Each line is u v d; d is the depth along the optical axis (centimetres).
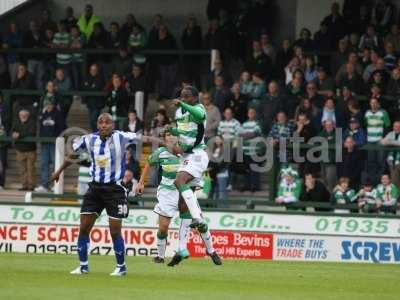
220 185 5275
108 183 3127
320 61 6006
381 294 2973
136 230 4581
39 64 6406
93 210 3172
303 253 4578
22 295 2636
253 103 5597
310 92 5409
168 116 5922
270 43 6259
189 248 4553
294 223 4575
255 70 5862
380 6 5962
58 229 4631
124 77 6047
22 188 5806
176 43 6744
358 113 5294
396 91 5475
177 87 5966
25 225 4647
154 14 6944
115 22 6481
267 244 4575
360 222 4559
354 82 5581
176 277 3259
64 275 3184
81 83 6303
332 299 2780
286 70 5819
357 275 3666
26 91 6053
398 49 5784
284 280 3325
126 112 5775
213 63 5950
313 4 6431
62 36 6475
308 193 5003
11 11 6912
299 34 6425
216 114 5419
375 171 5122
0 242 4653
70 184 5831
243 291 2894
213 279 3250
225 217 4591
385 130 5269
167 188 3728
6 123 5969
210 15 6372
